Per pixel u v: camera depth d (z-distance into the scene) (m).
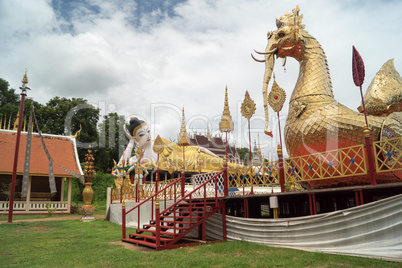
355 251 7.16
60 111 41.38
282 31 10.98
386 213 6.77
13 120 42.19
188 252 8.56
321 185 9.45
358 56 7.87
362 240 7.12
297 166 9.42
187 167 22.00
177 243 10.38
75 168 29.88
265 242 9.39
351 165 8.60
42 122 41.78
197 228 12.23
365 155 7.86
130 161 22.08
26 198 27.59
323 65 10.83
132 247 9.98
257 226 9.70
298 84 10.80
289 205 12.04
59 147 31.33
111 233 13.45
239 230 10.30
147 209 15.26
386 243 6.71
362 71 7.73
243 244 9.29
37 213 26.59
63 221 19.67
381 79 9.45
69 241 11.14
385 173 8.41
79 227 15.97
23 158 28.22
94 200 34.78
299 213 10.67
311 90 10.27
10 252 9.03
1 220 20.70
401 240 6.48
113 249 9.41
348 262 6.63
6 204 25.81
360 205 7.23
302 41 10.90
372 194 8.72
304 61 10.97
